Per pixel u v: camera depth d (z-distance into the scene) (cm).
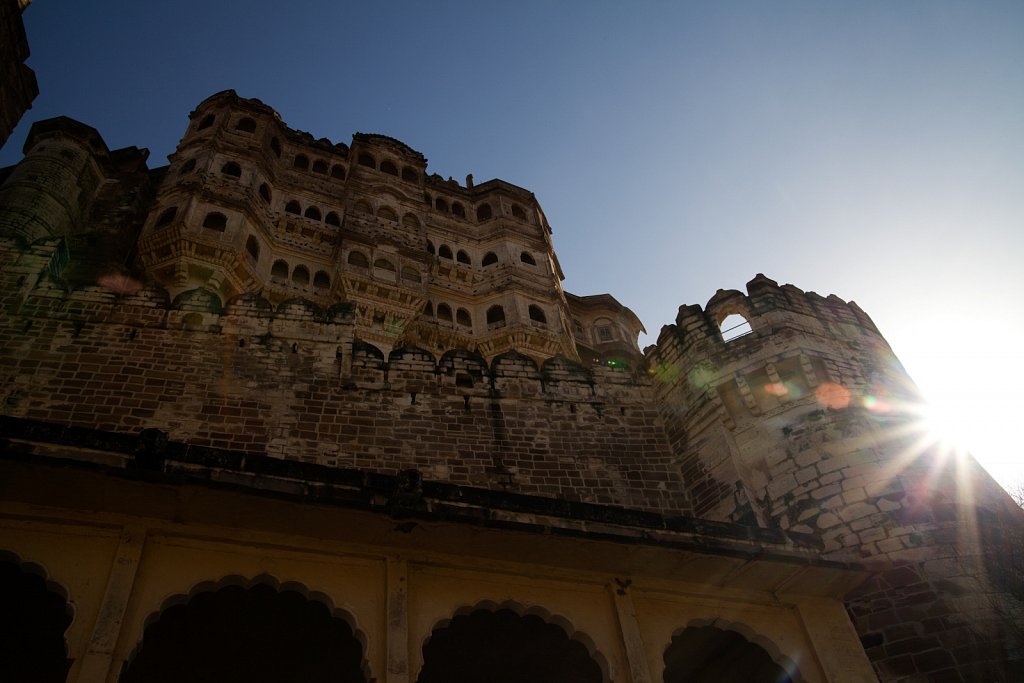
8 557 898
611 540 1083
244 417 1506
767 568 1186
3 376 1466
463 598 1052
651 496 1634
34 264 1706
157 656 1175
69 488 915
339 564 1023
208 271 3075
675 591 1173
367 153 4488
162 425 1450
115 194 3247
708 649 1322
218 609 1127
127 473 895
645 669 1054
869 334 1875
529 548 1084
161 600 916
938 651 1195
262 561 991
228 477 930
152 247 3067
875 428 1549
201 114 4022
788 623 1216
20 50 2156
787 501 1475
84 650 845
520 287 4116
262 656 1204
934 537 1338
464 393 1700
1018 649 1182
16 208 2703
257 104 4178
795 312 1808
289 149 4291
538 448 1648
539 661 1316
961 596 1252
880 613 1252
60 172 2961
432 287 4038
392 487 1005
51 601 1066
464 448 1595
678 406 1767
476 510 1034
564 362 1853
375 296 3553
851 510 1405
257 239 3447
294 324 1717
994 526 1383
